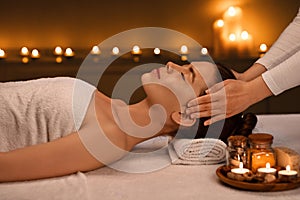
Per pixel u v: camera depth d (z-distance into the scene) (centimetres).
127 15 291
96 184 124
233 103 141
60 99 136
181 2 291
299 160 125
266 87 140
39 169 125
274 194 115
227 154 132
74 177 127
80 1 288
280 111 300
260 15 294
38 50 289
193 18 293
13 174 123
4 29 286
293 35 164
